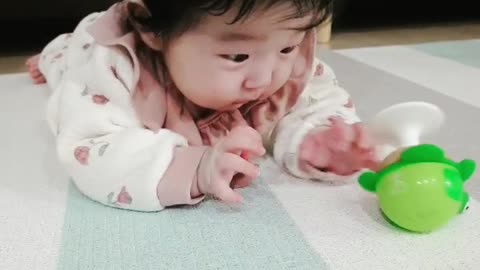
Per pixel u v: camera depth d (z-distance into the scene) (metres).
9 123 0.86
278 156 0.66
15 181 0.64
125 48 0.60
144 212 0.56
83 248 0.49
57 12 1.62
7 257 0.48
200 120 0.66
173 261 0.47
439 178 0.49
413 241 0.50
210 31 0.52
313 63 0.69
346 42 1.74
